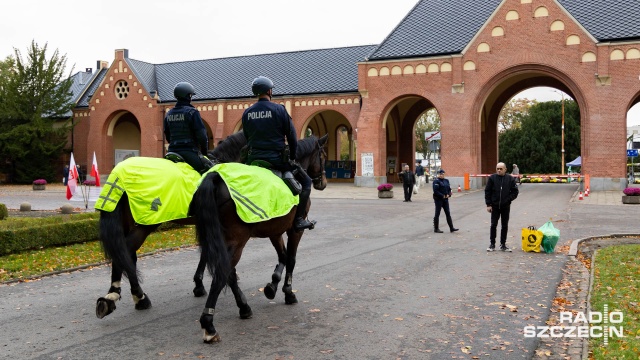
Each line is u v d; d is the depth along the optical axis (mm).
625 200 25953
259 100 7684
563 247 13906
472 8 40156
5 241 12273
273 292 7977
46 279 10297
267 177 7238
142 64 52656
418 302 8367
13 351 6141
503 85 42312
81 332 6863
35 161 50312
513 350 6246
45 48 50000
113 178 7023
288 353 6098
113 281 7094
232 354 6059
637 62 32906
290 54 50469
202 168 7855
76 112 53062
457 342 6508
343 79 45438
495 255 12828
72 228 14141
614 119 33469
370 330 6957
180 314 7723
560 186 41062
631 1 35281
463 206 25844
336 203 28047
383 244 14594
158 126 48906
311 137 9062
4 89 49938
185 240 15117
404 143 49656
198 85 50031
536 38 35500
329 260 12102
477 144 37562
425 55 38281
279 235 7961
